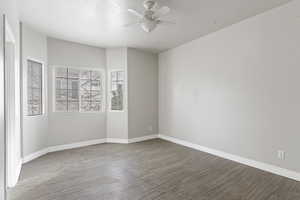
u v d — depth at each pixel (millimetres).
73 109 4434
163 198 2174
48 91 4012
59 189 2379
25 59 3352
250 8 2766
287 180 2594
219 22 3271
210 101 3861
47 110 3986
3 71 1861
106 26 3434
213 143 3832
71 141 4348
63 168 3086
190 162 3381
